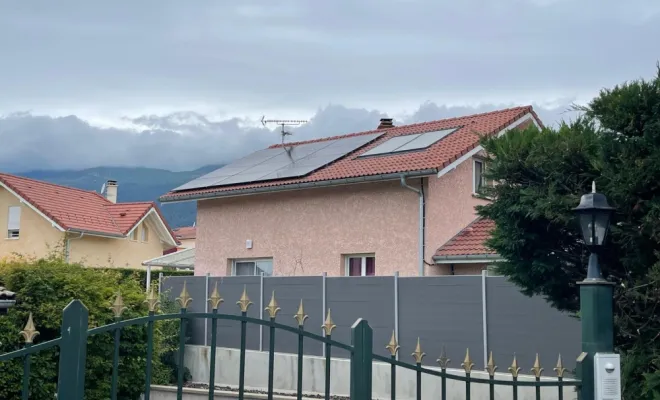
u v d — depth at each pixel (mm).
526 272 8086
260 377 17562
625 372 6828
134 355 13570
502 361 14211
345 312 16641
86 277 13102
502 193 8031
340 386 16219
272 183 20859
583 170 7680
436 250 18234
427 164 18016
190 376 18312
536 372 6055
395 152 20281
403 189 18641
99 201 36844
